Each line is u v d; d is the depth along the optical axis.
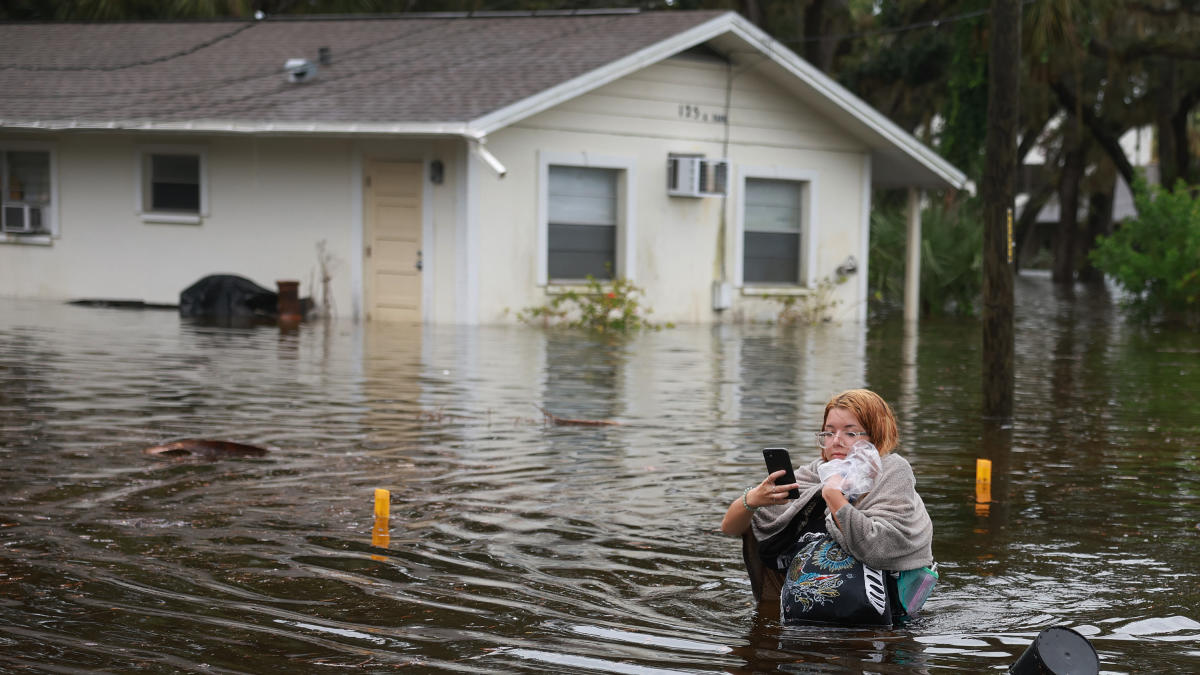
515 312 19.50
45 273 22.17
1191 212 24.52
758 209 22.45
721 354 16.20
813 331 20.64
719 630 5.07
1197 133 48.00
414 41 22.20
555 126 19.70
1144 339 20.27
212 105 20.31
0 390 11.07
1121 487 8.13
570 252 20.30
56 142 21.89
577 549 6.30
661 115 20.89
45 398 10.70
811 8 34.59
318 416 10.21
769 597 5.51
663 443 9.41
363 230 19.73
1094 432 10.42
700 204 21.53
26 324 17.14
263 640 4.79
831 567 5.19
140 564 5.80
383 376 12.82
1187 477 8.48
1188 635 5.10
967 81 29.03
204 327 17.66
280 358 14.17
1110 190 48.75
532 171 19.53
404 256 19.50
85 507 6.90
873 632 5.08
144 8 30.69
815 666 4.63
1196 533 6.86
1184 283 24.25
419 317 19.45
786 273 22.88
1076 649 4.36
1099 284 46.06
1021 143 44.34
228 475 7.86
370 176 19.67
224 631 4.89
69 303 21.34
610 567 5.98
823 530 5.43
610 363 14.72
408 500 7.29
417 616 5.14
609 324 19.72
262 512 6.90
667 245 21.17
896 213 27.75
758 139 22.06
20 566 5.72
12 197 22.44
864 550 5.11
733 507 5.40
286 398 11.12
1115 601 5.57
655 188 20.92
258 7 31.50
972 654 4.81
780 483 5.33
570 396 11.76
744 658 4.71
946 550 6.45
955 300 26.42
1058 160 53.59
